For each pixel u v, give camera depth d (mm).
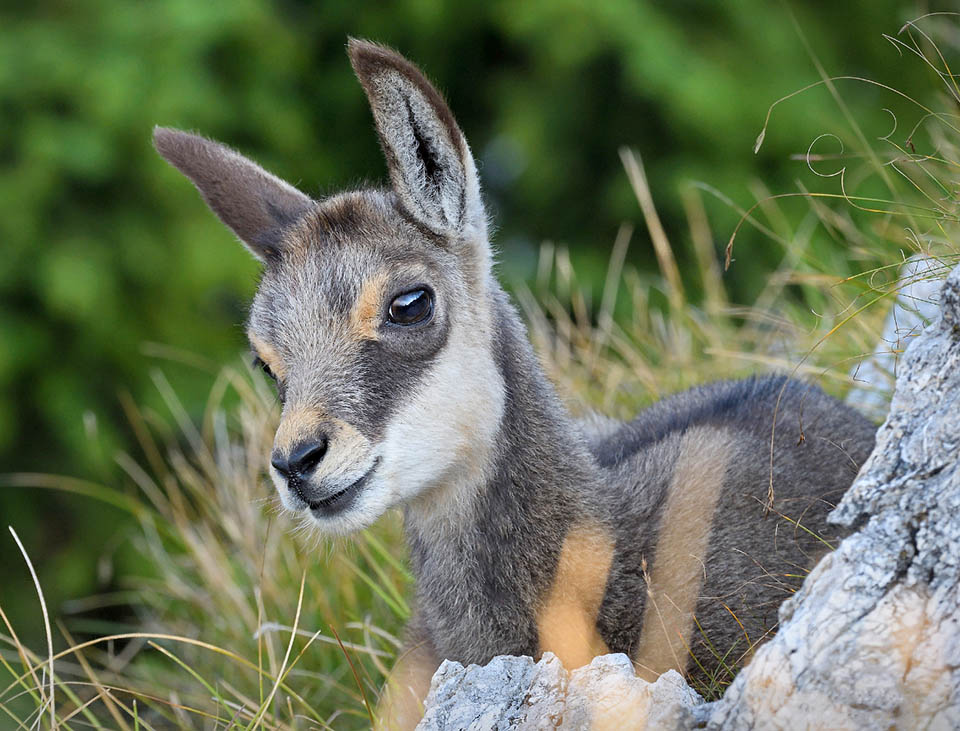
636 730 4898
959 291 4945
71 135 15016
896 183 11812
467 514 6621
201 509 10586
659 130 16672
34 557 14836
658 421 7910
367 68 6172
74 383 15039
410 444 6324
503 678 5363
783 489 6801
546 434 6766
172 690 8289
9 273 14766
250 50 16141
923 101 16016
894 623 4445
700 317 11016
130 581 12539
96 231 15289
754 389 7848
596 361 10422
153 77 15344
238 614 8867
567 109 16797
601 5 15570
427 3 16688
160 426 14203
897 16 16547
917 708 4359
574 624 6469
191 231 15523
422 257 6523
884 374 7777
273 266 6836
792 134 15430
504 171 17984
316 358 6328
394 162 6430
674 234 16516
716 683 5984
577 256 16531
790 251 9250
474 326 6652
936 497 4562
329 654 8133
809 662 4535
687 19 16016
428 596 6820
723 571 6469
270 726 6672
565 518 6621
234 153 7609
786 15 16328
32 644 13891
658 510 6758
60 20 15688
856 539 4652
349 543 7965
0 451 14773
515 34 15875
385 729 6473
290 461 6094
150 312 15469
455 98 17875
